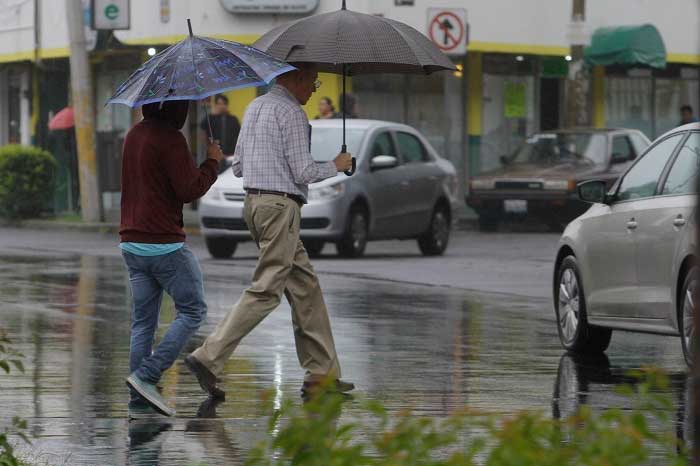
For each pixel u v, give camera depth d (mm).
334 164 23875
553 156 74438
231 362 27562
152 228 21969
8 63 92562
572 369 27172
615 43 85875
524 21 84000
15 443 19422
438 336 32094
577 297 29656
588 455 10352
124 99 21766
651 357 29141
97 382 25062
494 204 73125
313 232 53469
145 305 22328
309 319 24078
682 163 26828
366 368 26953
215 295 40656
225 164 62938
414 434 10727
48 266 50438
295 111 23781
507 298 41094
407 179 56625
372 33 24453
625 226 27719
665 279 26438
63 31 86062
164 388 24531
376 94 83000
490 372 26609
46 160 80188
